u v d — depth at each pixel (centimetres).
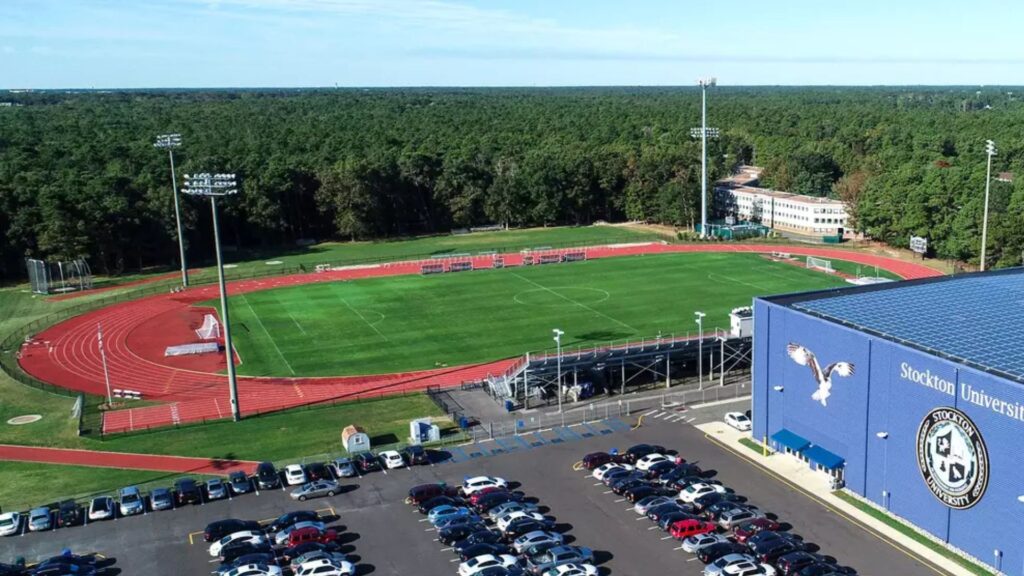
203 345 12700
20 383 11381
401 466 8269
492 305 14838
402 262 18962
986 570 6194
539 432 9138
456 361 11831
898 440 6969
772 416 8444
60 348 12975
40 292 16688
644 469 8019
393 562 6512
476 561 6303
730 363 11188
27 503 7719
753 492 7525
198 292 16475
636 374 10550
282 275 17925
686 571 6300
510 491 7675
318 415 9950
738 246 19962
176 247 19475
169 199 19262
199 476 8269
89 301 15925
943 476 6575
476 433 9144
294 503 7556
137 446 9119
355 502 7544
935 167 19850
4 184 18338
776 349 8300
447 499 7375
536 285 16288
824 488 7581
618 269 17625
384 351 12412
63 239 17325
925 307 8138
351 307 14988
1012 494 6025
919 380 6706
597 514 7225
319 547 6538
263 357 12300
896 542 6625
